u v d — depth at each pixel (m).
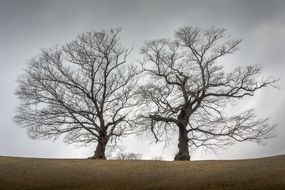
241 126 41.81
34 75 42.69
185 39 44.28
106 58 43.38
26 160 33.41
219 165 30.03
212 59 43.53
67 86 42.16
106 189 24.09
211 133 42.00
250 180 23.77
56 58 43.19
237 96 42.84
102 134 40.94
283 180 22.97
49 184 25.56
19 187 24.98
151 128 41.72
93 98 41.62
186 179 25.58
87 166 30.88
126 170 29.31
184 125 40.75
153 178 26.36
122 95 42.75
